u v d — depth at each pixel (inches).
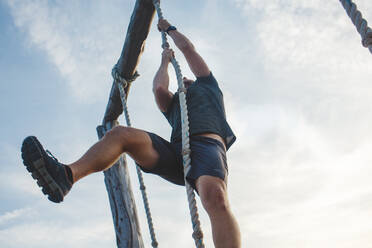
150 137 104.4
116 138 98.2
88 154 94.5
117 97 193.6
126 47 170.2
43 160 85.5
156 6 139.3
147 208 145.7
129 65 175.2
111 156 96.0
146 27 163.2
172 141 112.2
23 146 85.7
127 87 185.2
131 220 193.9
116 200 198.1
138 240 190.7
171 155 107.3
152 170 105.9
